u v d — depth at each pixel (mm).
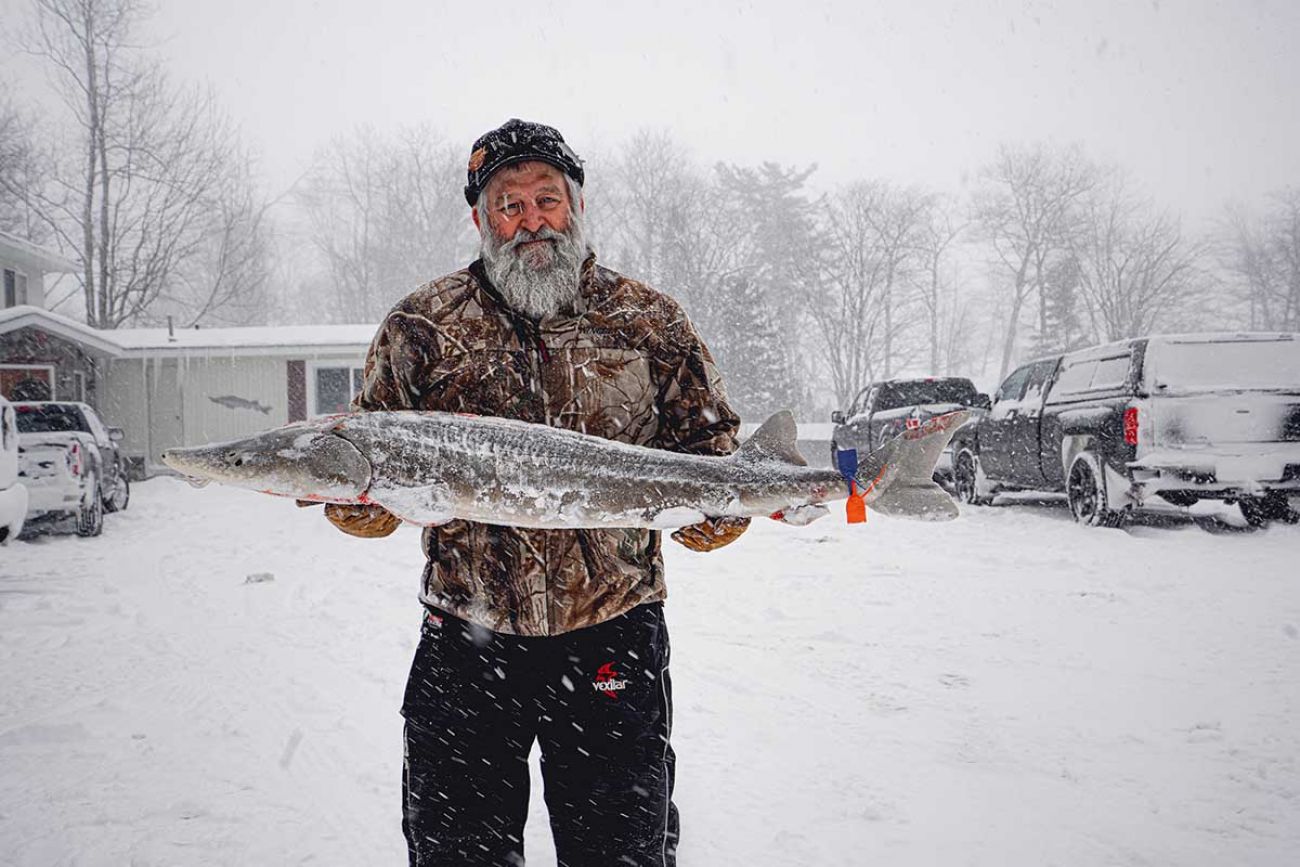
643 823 2402
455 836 2354
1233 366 9836
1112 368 10516
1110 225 56375
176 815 3605
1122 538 9664
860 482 2135
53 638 6512
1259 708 4402
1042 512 12359
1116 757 3902
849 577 7918
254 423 25391
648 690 2432
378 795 3783
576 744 2395
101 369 25250
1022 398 12602
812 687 4953
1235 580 7328
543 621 2357
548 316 2414
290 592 8109
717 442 2516
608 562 2404
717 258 53188
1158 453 9719
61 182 40062
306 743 4355
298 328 27969
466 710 2381
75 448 12281
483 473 2131
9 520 9570
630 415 2496
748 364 43156
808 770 3871
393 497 2102
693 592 7445
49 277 47750
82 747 4328
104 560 10328
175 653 6043
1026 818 3396
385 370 2447
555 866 3184
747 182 56031
